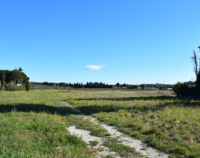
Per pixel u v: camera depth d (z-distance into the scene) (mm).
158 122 10750
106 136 8711
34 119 11688
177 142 7438
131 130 9570
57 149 6262
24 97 28938
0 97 29047
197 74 32562
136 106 17312
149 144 7473
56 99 28812
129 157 6207
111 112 15219
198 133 8438
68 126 10828
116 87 101375
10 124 9992
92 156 6215
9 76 66625
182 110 14219
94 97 32719
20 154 5387
